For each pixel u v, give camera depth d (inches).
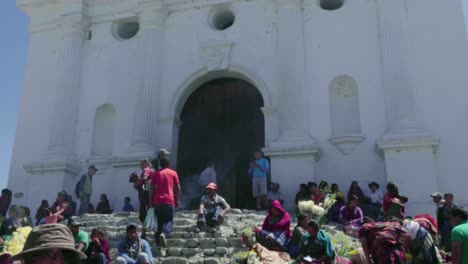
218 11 717.9
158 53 705.0
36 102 751.7
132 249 330.0
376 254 249.1
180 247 380.2
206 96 710.5
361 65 627.8
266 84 653.3
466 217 263.7
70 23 753.6
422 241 269.6
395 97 588.7
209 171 593.6
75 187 679.7
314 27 658.2
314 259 297.1
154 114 680.4
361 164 592.7
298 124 615.2
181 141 701.3
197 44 701.9
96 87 732.7
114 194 651.5
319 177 599.5
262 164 573.0
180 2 725.9
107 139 716.0
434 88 591.2
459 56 595.2
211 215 411.8
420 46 609.3
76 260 106.5
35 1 786.8
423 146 555.8
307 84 639.1
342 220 456.1
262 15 685.3
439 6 618.2
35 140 731.4
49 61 767.1
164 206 380.5
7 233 487.5
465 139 565.6
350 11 652.1
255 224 431.2
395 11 621.0
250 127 677.9
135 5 746.8
